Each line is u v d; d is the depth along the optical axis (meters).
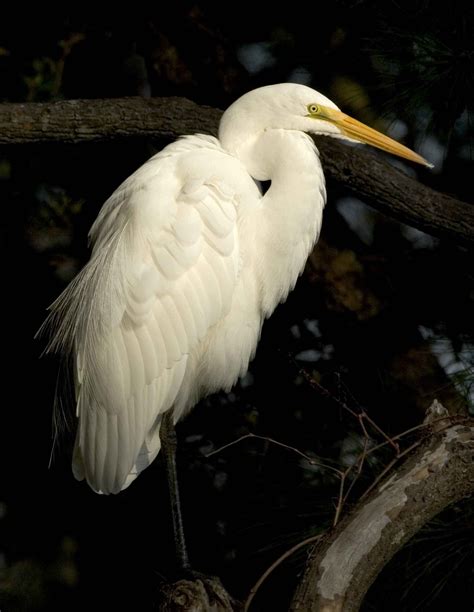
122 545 9.12
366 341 9.09
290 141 6.85
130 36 9.89
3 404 9.39
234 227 6.62
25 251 9.54
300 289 9.23
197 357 6.89
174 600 5.25
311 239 6.98
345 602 4.82
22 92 9.62
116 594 9.08
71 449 8.65
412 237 9.50
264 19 9.75
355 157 8.16
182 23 9.43
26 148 9.41
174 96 9.20
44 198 9.67
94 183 9.66
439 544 6.63
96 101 8.58
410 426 8.47
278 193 6.80
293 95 6.93
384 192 8.10
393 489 5.11
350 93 9.20
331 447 8.56
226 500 8.83
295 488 7.93
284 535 7.21
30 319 9.47
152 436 6.86
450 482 5.14
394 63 8.12
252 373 9.17
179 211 6.48
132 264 6.39
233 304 6.81
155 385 6.47
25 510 9.26
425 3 7.95
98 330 6.40
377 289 9.19
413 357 8.80
